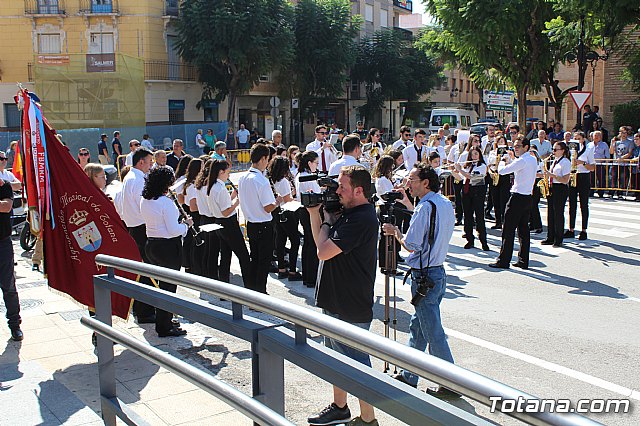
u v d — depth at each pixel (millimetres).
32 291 8828
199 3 35938
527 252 10352
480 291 8992
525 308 8117
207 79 38438
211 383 3074
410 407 2109
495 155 13477
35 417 4812
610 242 12469
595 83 33719
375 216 4539
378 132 14016
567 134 14852
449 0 26688
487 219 15547
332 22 42562
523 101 29016
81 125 34531
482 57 27422
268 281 9812
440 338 5309
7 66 38156
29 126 6332
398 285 9445
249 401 2793
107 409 4348
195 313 3377
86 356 6328
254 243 8133
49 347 6578
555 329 7246
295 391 5625
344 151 8961
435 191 5441
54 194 6430
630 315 7789
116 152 25922
